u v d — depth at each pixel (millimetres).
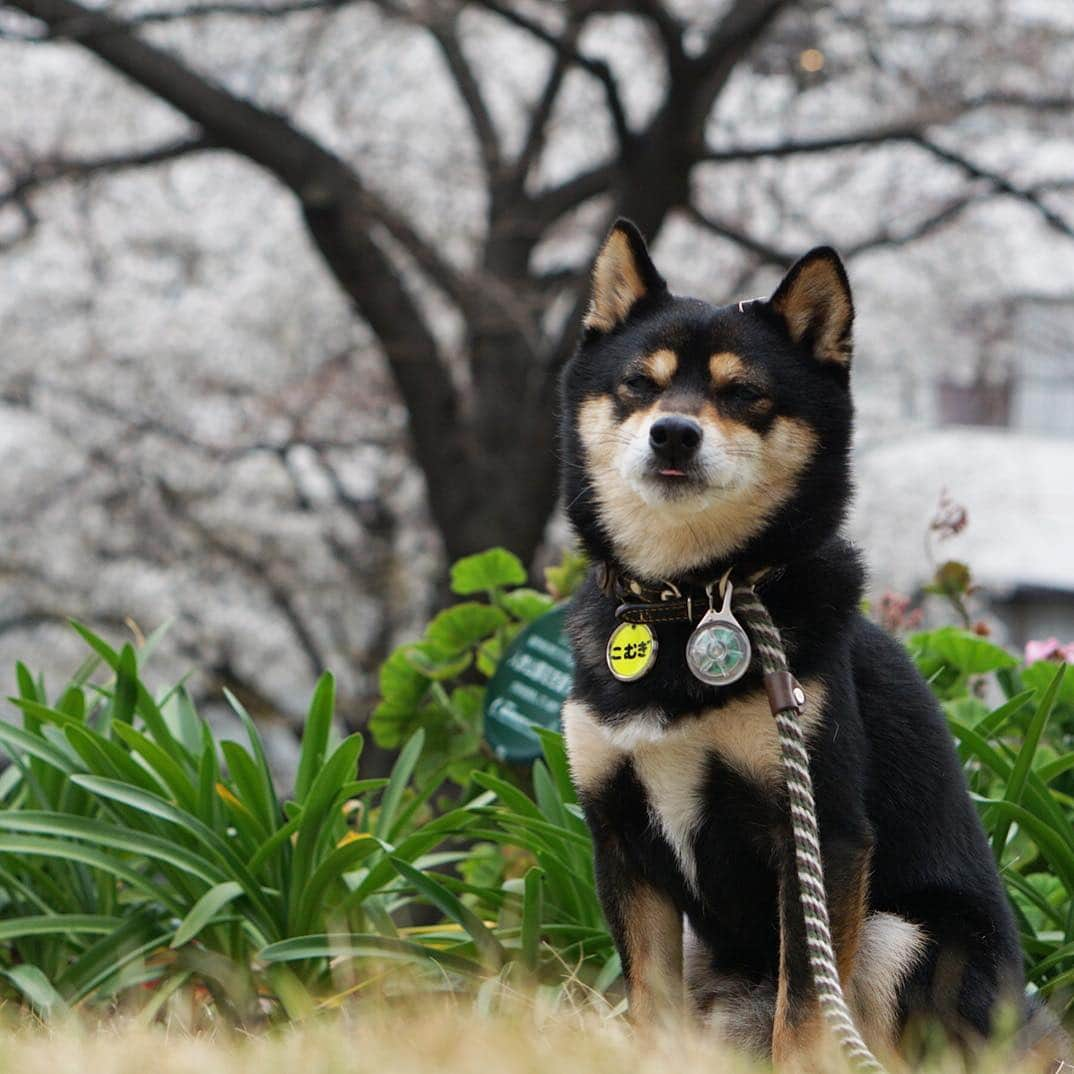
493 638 5699
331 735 4438
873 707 3400
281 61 14406
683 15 14469
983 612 16719
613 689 3326
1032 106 14531
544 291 14805
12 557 16031
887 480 16984
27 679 4473
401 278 14086
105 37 12586
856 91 15148
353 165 14969
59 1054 2725
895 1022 3215
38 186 14820
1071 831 3869
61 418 16047
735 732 3195
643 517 3463
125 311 16406
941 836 3387
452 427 14125
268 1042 2967
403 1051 2717
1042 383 20406
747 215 16219
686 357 3516
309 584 16016
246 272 17016
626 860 3420
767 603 3311
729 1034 3324
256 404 16250
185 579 16219
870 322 17062
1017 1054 3113
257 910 3879
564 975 3695
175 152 14281
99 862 3826
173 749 4113
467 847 6145
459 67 15164
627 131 12820
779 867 3197
